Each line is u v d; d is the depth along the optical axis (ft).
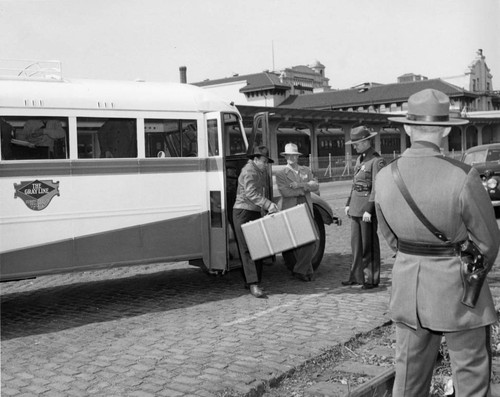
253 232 21.85
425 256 8.98
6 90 19.33
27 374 14.99
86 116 20.43
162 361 15.62
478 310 8.80
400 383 9.45
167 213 21.99
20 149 19.49
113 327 19.20
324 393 13.17
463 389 8.98
